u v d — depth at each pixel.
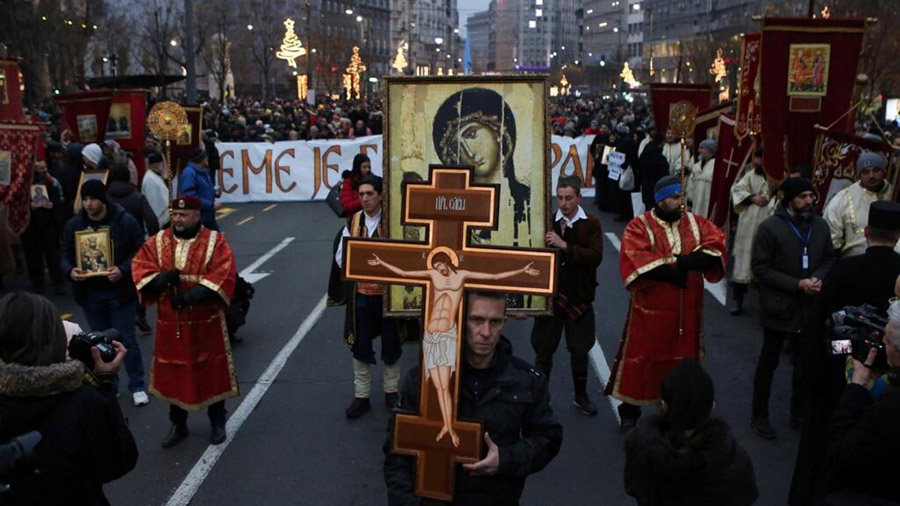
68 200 11.14
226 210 18.94
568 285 6.30
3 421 2.90
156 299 5.86
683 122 5.57
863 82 9.05
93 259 6.59
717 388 7.26
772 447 6.00
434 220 3.10
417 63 172.62
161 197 11.04
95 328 6.78
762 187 9.54
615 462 5.79
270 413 6.75
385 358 6.57
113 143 12.62
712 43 55.34
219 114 32.12
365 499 5.27
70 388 3.02
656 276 5.62
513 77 6.20
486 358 3.12
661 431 2.95
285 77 81.31
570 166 20.80
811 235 6.05
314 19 92.44
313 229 16.05
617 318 9.52
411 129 6.27
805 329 4.75
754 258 6.11
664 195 5.59
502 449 3.04
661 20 126.94
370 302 6.52
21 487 2.85
